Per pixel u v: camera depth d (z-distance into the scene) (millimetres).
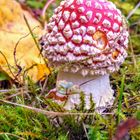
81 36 342
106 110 375
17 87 456
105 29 346
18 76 443
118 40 356
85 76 363
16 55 481
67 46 345
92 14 343
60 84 363
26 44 493
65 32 344
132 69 468
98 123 344
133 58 488
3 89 449
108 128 339
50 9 668
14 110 390
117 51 357
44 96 397
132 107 389
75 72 359
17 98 409
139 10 606
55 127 364
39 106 391
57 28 352
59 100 374
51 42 354
